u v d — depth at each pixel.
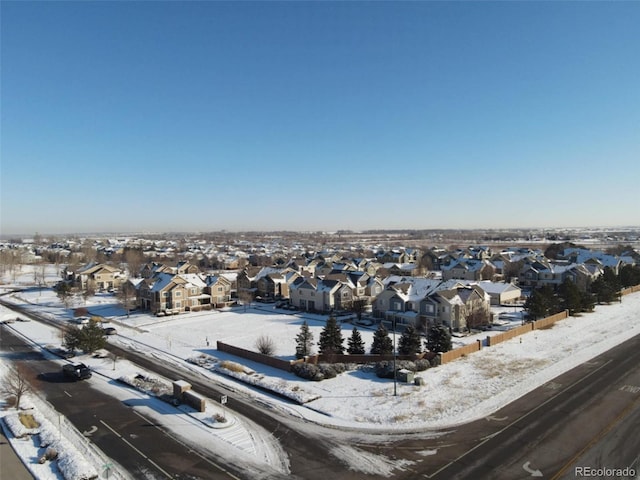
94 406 34.06
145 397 36.00
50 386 38.94
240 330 62.25
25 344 54.72
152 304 76.88
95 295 96.06
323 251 186.25
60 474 23.88
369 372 42.00
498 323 63.69
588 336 54.06
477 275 103.94
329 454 26.33
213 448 27.12
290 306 81.06
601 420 30.30
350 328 63.47
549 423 30.00
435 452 26.38
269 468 24.72
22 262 165.12
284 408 33.59
